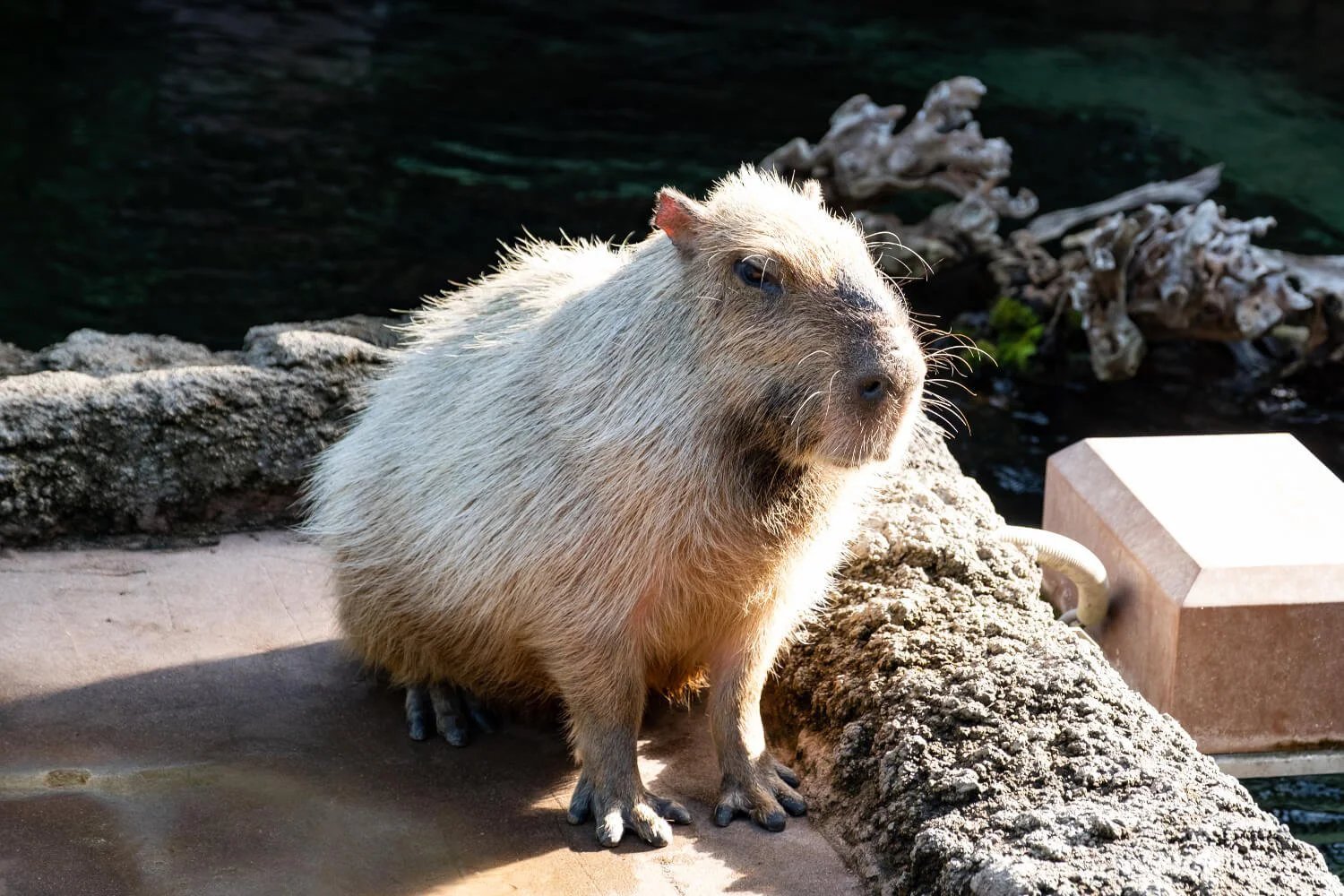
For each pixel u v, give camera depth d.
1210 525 5.07
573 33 12.75
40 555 4.74
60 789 3.71
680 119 11.12
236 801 3.72
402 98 11.30
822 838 3.71
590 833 3.69
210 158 10.11
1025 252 9.16
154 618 4.48
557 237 9.32
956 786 3.45
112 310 8.17
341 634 4.36
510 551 3.70
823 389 3.32
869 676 3.93
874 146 9.15
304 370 5.02
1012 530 4.92
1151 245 8.62
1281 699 4.87
